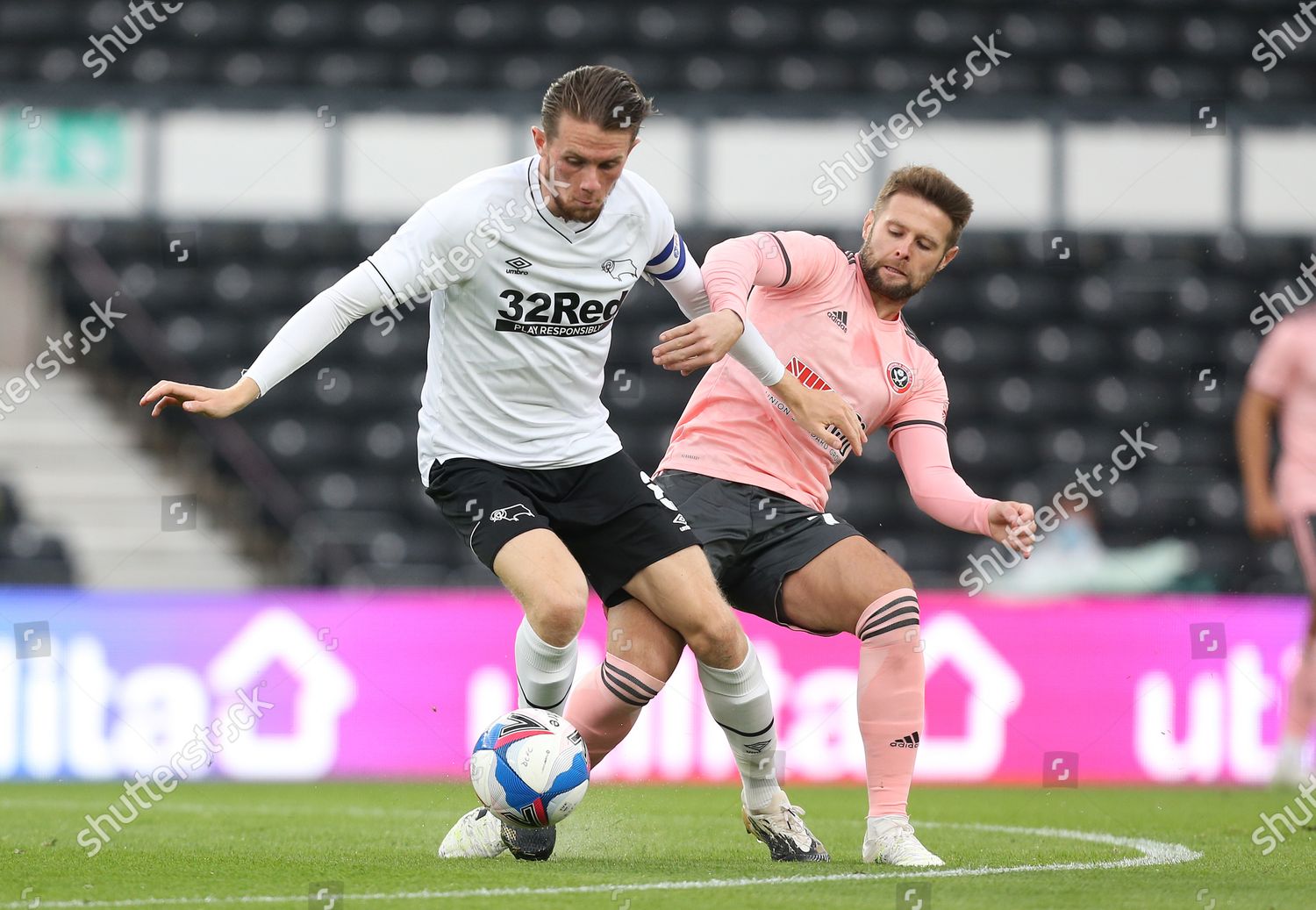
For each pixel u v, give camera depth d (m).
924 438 13.30
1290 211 37.53
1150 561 29.75
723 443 12.91
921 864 11.66
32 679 24.67
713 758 24.06
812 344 12.95
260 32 43.31
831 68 43.16
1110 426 37.19
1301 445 22.78
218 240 38.09
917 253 12.84
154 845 13.58
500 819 11.40
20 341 36.06
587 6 43.84
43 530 34.06
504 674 25.31
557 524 11.84
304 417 36.84
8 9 42.91
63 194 37.53
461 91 42.91
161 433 35.66
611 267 11.61
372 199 38.41
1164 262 37.62
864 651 12.16
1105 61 43.12
